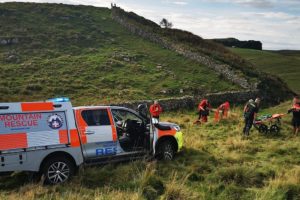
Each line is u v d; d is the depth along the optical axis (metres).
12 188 9.96
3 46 43.78
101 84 33.72
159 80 35.56
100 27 54.09
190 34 51.34
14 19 52.47
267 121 18.03
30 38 46.38
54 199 8.92
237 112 25.73
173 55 43.72
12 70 35.56
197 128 19.91
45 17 55.66
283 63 67.69
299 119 17.50
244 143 14.91
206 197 9.03
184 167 11.48
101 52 44.22
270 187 9.61
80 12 59.91
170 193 8.96
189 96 29.53
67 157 10.55
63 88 31.53
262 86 34.25
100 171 10.73
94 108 11.44
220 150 14.20
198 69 39.12
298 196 9.14
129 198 8.60
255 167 11.68
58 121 10.45
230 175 10.49
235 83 35.44
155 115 20.30
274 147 14.36
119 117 12.80
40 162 10.02
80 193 9.17
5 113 9.77
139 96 30.66
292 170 11.02
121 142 12.07
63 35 48.81
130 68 38.53
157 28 52.12
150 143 12.22
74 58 41.06
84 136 10.94
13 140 9.75
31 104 10.15
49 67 37.50
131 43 48.47
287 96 35.56
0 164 9.57
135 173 10.74
